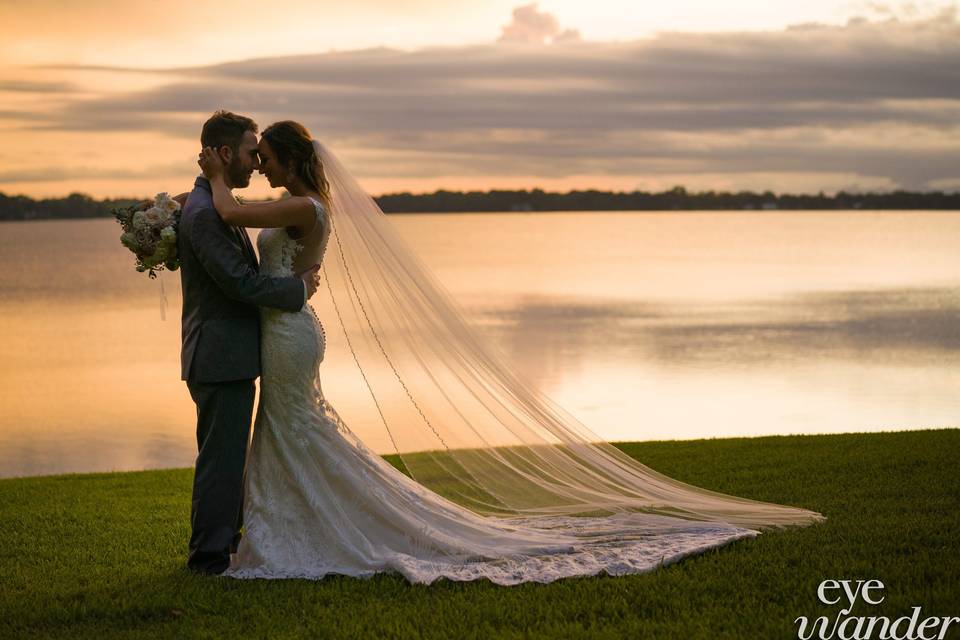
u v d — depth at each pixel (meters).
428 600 4.59
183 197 5.51
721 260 87.12
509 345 29.50
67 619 4.52
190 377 5.07
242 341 5.05
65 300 54.81
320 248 5.25
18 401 20.95
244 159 5.12
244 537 5.16
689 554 5.12
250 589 4.80
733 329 34.00
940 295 47.72
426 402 5.80
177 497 7.69
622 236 162.00
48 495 7.89
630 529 5.63
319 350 5.20
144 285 67.75
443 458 5.84
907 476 7.16
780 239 141.25
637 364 24.92
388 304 5.68
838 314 39.09
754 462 8.16
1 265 98.38
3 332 37.72
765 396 19.23
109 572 5.27
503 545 5.27
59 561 5.56
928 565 4.83
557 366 24.58
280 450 5.12
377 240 5.61
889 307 41.81
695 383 21.31
